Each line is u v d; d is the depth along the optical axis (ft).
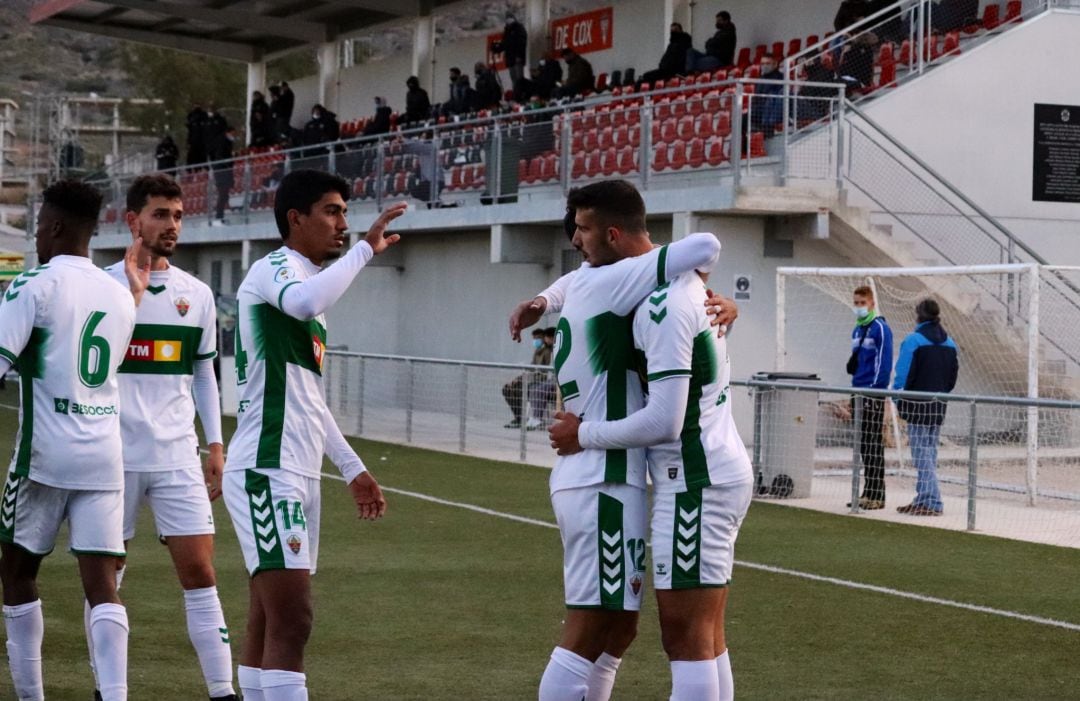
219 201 114.73
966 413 55.42
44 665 25.76
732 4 99.25
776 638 29.19
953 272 56.80
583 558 18.20
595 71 111.45
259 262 19.69
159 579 34.50
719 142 72.18
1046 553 41.34
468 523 45.27
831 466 57.72
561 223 83.10
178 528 22.77
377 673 25.75
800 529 45.52
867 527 46.34
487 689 24.64
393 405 77.10
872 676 26.09
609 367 18.15
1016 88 80.43
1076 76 81.56
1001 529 46.60
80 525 21.17
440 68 126.11
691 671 18.11
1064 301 76.69
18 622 21.57
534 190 83.20
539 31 114.62
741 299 74.33
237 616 30.45
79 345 21.12
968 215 77.10
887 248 73.56
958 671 26.61
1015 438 56.13
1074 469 58.08
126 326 21.75
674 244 17.87
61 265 21.34
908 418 50.14
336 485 55.06
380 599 32.68
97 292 21.42
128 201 23.11
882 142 77.92
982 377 76.02
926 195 76.64
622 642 19.04
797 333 75.41
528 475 59.62
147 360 23.06
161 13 125.49
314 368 19.75
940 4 84.12
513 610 31.53
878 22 83.25
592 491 18.10
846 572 37.35
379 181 96.37
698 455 18.03
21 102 538.88
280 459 19.30
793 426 53.72
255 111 132.77
